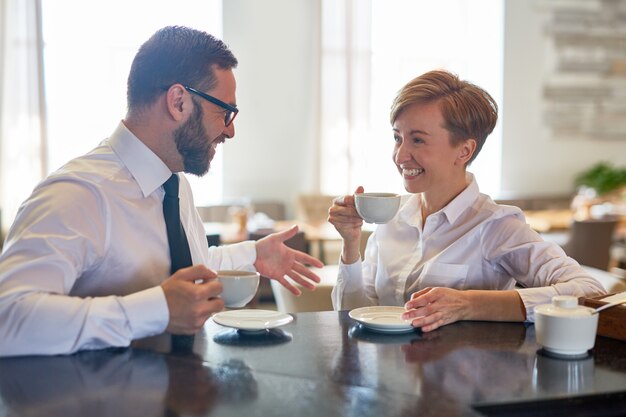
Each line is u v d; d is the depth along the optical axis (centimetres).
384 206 162
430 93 174
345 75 670
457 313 158
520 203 700
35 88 605
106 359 128
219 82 160
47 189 147
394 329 150
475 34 720
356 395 112
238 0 657
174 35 160
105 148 164
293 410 106
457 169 184
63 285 137
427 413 106
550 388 118
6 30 598
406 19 704
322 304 340
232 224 555
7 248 136
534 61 727
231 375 121
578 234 502
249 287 147
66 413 104
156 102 159
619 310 146
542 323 137
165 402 109
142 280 159
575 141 745
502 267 184
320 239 487
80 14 627
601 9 736
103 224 152
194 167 167
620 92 749
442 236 188
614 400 117
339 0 664
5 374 120
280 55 669
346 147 676
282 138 677
